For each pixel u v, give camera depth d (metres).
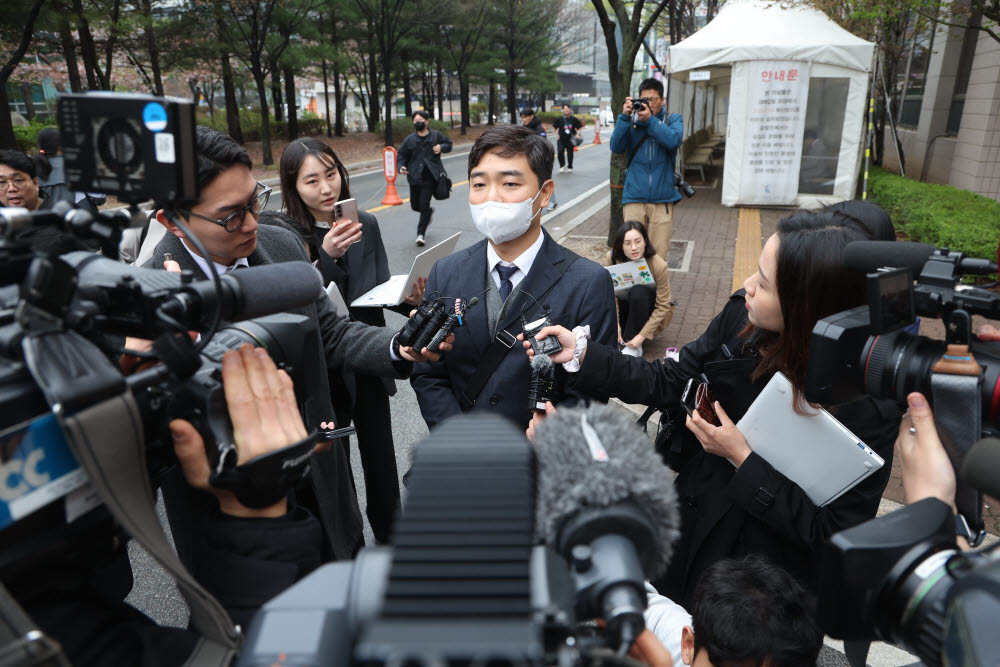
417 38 33.22
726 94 26.17
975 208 8.22
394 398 4.88
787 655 1.41
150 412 0.91
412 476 0.52
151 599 2.88
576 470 0.66
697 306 6.81
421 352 1.97
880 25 10.74
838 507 1.54
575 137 20.52
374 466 2.89
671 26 18.77
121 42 17.42
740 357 1.78
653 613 1.71
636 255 5.08
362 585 0.60
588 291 2.14
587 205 14.01
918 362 0.99
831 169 11.90
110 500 0.74
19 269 0.71
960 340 0.97
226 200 1.62
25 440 0.70
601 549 0.63
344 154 26.45
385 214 13.51
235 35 21.08
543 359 1.88
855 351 1.08
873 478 1.54
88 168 0.91
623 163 8.10
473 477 0.52
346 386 2.51
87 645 0.81
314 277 1.13
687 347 1.96
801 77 11.38
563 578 0.56
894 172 14.73
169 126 0.85
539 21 38.97
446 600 0.43
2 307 0.79
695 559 1.79
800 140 11.85
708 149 19.08
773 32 11.31
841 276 1.34
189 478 0.93
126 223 0.91
